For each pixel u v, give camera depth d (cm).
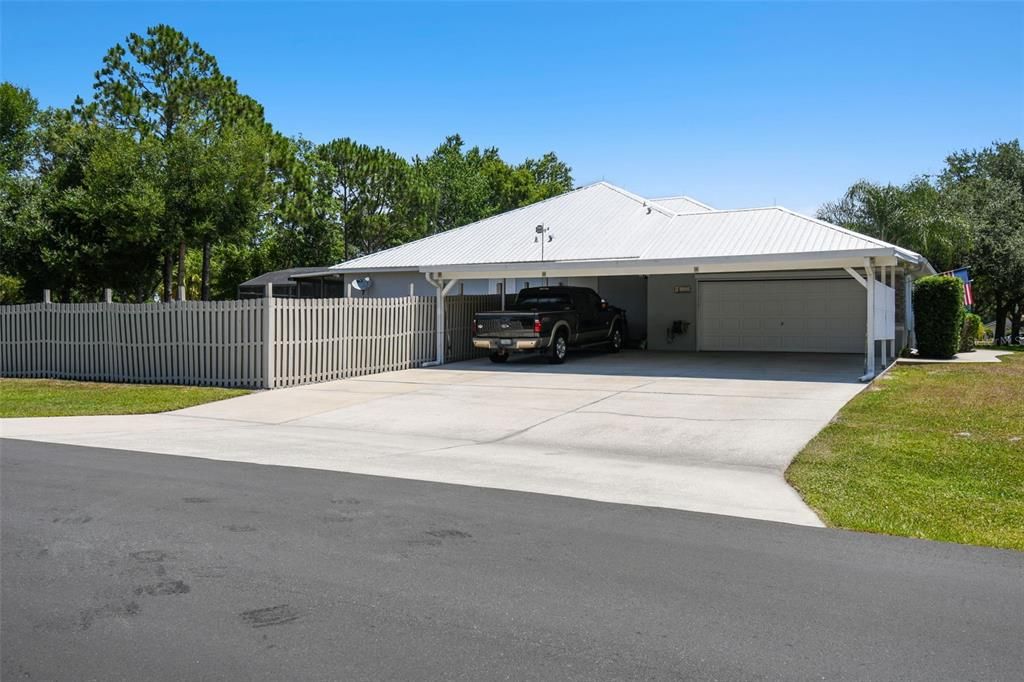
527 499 682
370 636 398
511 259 2014
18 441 991
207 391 1487
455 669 362
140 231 2747
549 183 6706
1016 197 3619
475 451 923
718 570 498
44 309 1788
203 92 3284
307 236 4738
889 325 1891
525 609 433
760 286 2316
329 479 762
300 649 382
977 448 863
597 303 2172
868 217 3083
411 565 505
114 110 3125
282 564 506
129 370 1681
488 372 1772
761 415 1120
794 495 704
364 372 1739
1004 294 3459
